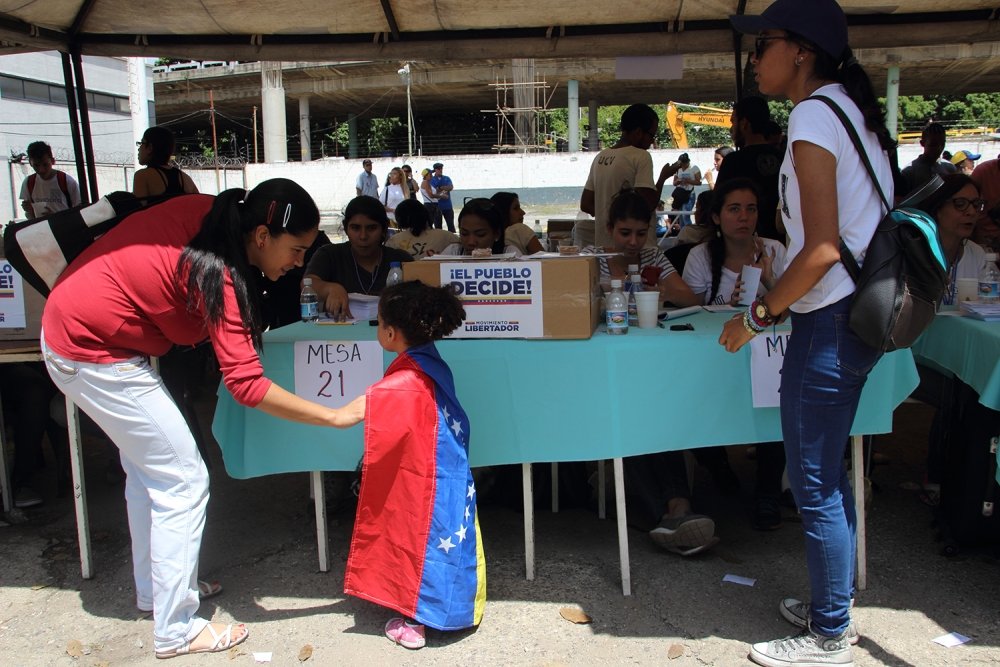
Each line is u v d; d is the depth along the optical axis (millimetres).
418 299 2473
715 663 2398
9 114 21297
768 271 3510
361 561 2588
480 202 4641
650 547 3176
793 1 2121
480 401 2719
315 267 3904
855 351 2119
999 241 3846
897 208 2117
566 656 2451
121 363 2301
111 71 24453
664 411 2707
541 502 3557
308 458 2812
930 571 2930
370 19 5254
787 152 2166
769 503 3305
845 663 2326
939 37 5098
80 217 2369
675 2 4957
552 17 5258
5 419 3822
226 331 2262
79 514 2963
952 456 3059
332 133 44188
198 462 2484
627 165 5172
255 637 2594
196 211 2344
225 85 33375
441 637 2576
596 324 2928
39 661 2496
